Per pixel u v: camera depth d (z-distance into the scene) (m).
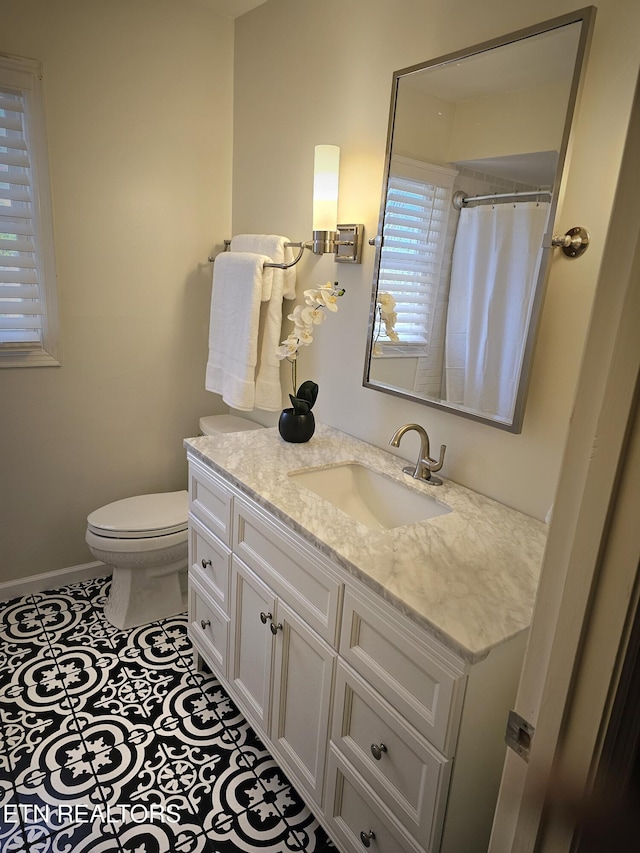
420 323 1.63
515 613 1.05
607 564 0.49
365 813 1.27
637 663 0.48
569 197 1.25
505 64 1.33
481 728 1.07
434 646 1.03
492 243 1.41
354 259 1.86
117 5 2.09
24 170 2.07
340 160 1.91
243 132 2.39
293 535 1.40
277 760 1.59
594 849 0.53
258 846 1.45
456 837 1.14
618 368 0.46
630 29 1.12
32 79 1.98
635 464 0.46
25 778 1.59
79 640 2.17
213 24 2.31
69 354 2.31
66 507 2.47
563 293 1.30
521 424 1.40
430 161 1.54
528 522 1.42
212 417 2.67
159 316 2.49
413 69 1.55
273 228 2.29
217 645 1.88
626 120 1.15
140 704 1.88
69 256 2.22
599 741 0.51
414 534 1.33
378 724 1.20
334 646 1.31
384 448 1.88
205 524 1.87
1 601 2.38
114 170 2.23
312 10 1.94
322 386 2.12
